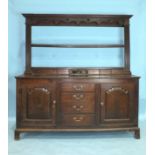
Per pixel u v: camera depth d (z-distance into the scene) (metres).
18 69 3.48
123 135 3.06
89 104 2.85
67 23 3.14
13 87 3.48
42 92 2.82
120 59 3.52
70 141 2.84
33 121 2.83
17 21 3.43
